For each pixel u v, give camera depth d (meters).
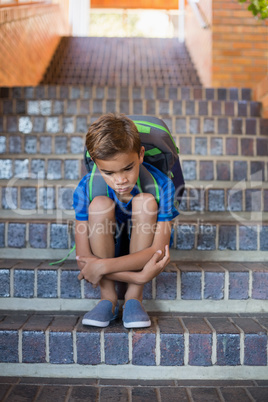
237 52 4.14
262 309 1.72
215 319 1.63
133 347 1.47
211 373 1.49
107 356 1.47
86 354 1.47
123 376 1.48
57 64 5.84
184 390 1.39
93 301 1.72
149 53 6.30
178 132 2.95
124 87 3.53
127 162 1.30
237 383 1.46
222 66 4.15
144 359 1.47
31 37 4.80
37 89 3.47
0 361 1.49
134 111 3.15
